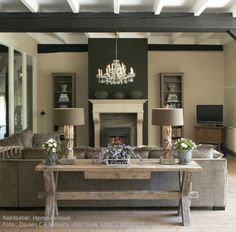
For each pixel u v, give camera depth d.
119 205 4.64
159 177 4.59
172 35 9.39
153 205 4.65
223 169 4.61
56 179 4.31
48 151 4.14
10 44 7.13
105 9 6.04
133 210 4.66
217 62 9.92
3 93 6.94
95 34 8.80
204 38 8.99
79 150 4.65
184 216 4.11
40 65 9.75
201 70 9.91
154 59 9.84
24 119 8.35
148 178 4.19
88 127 9.41
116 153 4.21
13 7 5.99
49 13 5.87
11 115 7.16
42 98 9.80
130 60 8.90
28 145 6.79
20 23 5.86
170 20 5.94
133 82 8.91
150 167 4.00
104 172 4.19
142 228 4.00
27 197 4.64
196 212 4.57
